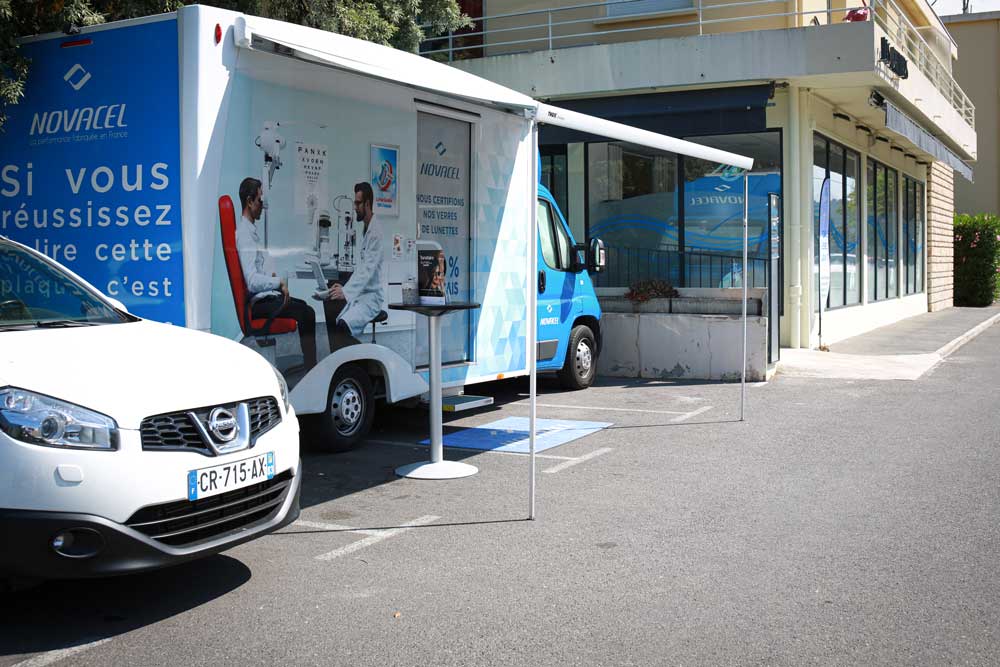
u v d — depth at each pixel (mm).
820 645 4020
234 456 4391
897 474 7203
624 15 16750
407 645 4059
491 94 6695
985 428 9094
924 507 6246
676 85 14859
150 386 4230
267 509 4648
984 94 34594
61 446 3873
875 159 20734
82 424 3939
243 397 4535
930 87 19328
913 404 10555
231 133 6309
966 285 30906
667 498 6512
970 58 34656
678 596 4613
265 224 6617
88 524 3869
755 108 14602
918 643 4039
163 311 6191
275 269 6719
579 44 17203
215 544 4277
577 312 11391
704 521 5934
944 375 13047
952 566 5047
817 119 16031
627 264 16312
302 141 6906
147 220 6219
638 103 15164
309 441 7762
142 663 3893
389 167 7762
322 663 3889
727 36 14461
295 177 6852
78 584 4840
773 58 14273
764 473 7254
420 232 8227
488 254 9070
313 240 7039
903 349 16078
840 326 17781
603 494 6629
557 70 15461
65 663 3887
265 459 4559
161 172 6168
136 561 3996
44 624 4309
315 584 4828
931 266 27250
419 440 8570
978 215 31375
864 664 3834
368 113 7516
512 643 4066
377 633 4191
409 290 8055
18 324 4852
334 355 7336
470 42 17984
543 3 17438
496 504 6367
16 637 4156
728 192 15617
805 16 16250
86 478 3881
